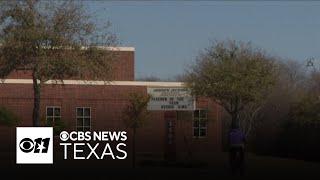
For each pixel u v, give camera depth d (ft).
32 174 72.79
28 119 136.26
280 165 94.12
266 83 112.88
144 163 90.58
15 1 81.76
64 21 83.10
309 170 82.64
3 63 83.25
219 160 105.40
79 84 139.54
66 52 83.15
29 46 81.51
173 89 87.86
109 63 88.74
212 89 111.55
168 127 92.27
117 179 67.21
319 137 104.47
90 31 85.20
